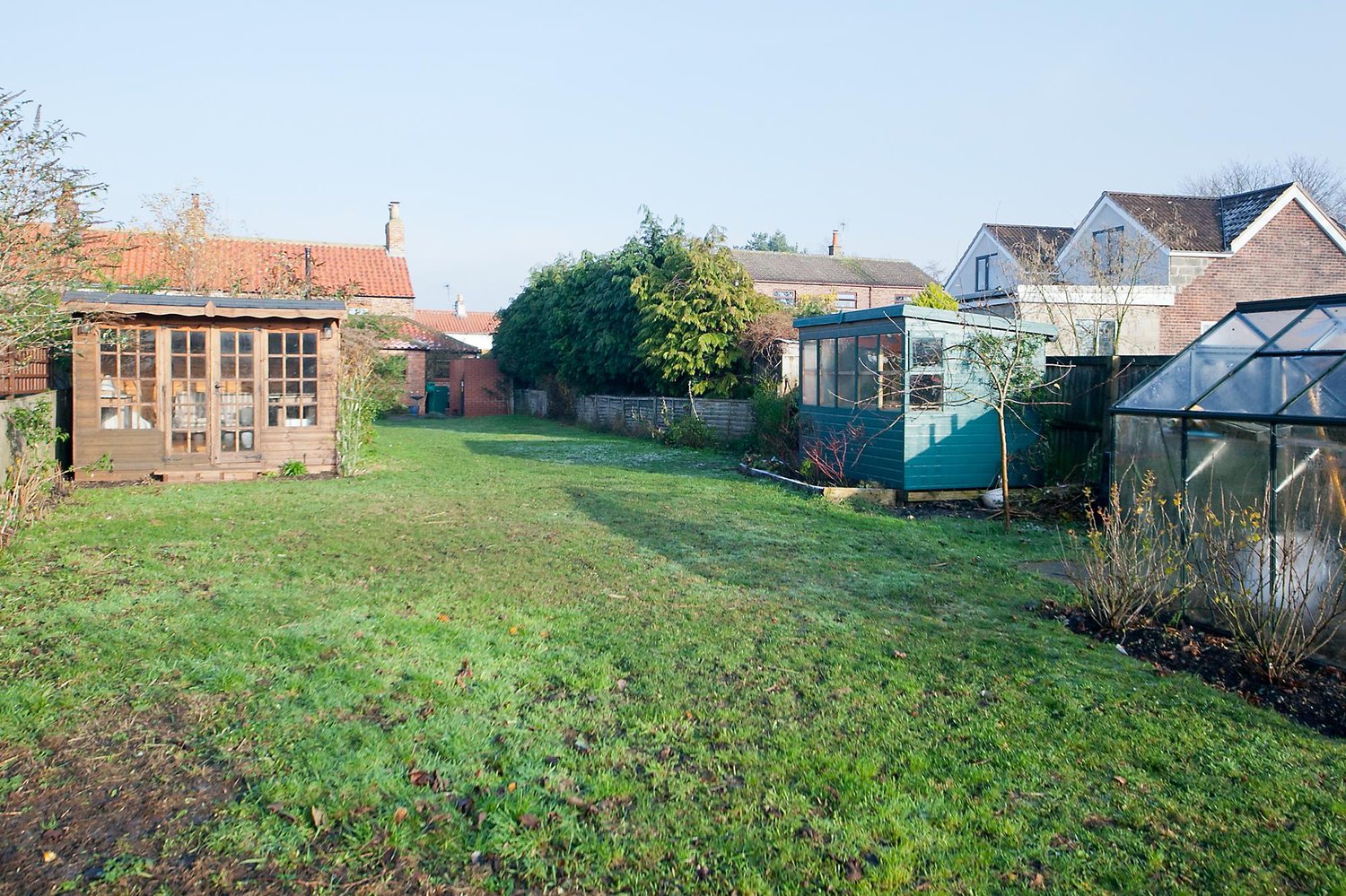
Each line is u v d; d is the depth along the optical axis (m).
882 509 11.64
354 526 9.88
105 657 5.24
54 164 8.55
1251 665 5.34
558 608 6.59
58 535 8.98
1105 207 26.08
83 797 3.68
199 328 14.27
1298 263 23.75
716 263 22.14
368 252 37.66
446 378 39.47
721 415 20.59
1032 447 12.88
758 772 4.03
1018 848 3.47
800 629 6.16
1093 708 4.83
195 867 3.23
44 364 12.82
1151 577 6.28
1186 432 6.60
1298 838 3.54
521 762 4.08
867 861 3.36
